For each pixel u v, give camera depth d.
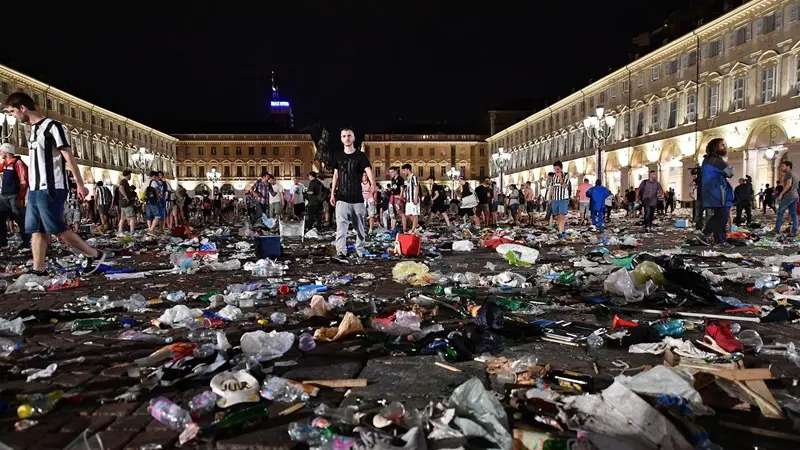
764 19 30.98
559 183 14.28
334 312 4.49
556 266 7.39
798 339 3.64
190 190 85.94
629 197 27.50
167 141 81.88
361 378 2.96
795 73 28.84
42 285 6.17
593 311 4.53
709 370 2.71
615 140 48.31
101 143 59.72
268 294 5.48
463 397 2.37
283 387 2.68
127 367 3.18
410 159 86.75
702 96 36.62
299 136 86.56
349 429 2.28
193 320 4.21
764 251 9.09
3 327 3.96
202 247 10.14
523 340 3.69
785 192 12.69
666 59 40.69
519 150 73.00
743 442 2.19
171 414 2.40
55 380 3.00
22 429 2.39
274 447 2.19
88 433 2.34
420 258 8.57
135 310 4.85
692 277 4.89
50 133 6.61
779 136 30.45
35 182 6.68
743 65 32.50
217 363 3.01
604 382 2.82
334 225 19.16
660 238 12.62
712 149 10.20
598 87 51.00
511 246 7.94
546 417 2.30
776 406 2.42
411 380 2.91
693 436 2.09
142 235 15.17
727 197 10.09
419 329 3.89
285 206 25.75
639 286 4.99
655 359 3.24
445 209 18.89
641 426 2.13
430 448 2.06
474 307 4.36
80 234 16.45
